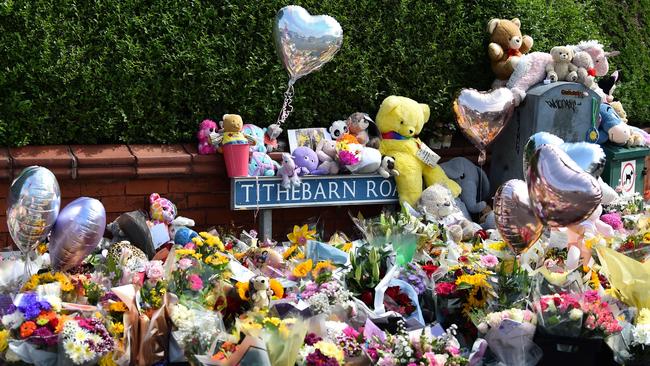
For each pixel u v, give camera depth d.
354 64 7.45
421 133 7.91
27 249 4.98
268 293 5.07
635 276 5.32
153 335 4.61
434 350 4.73
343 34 7.39
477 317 5.12
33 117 6.39
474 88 8.02
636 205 7.68
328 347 4.47
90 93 6.53
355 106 7.54
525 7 8.23
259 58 7.07
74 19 6.47
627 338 5.03
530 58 7.68
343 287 5.35
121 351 4.49
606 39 9.50
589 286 5.61
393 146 7.31
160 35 6.77
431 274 5.71
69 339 4.32
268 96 7.13
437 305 5.50
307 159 7.00
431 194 7.09
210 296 4.97
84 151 6.50
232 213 7.01
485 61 8.03
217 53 6.95
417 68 7.73
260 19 7.07
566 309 4.88
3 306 4.79
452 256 6.03
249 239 6.40
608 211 7.56
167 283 4.89
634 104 9.66
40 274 4.90
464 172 7.70
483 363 5.05
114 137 6.70
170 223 6.52
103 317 4.57
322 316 4.77
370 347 4.73
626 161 8.09
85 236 4.88
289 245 6.32
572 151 5.57
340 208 7.47
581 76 7.68
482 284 5.32
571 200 5.01
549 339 4.91
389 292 5.39
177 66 6.80
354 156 7.02
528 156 5.78
